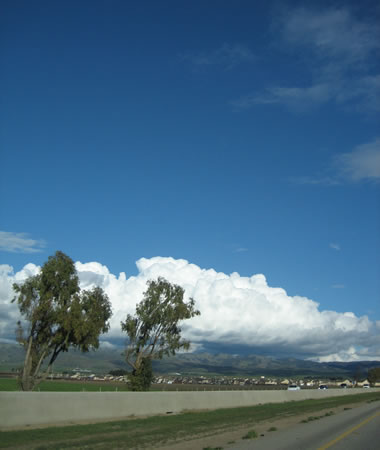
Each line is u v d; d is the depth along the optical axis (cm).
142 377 5250
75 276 4181
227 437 1780
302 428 2144
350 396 7400
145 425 2177
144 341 5338
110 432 1875
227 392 3891
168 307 5347
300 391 5812
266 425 2298
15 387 6222
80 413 2206
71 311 3959
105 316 4262
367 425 2308
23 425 1886
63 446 1456
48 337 4025
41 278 4006
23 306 3978
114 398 2483
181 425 2217
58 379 14500
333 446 1490
